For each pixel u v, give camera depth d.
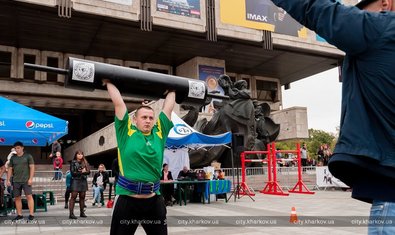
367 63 1.70
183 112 24.09
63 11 27.11
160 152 3.21
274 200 14.46
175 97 3.19
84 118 43.81
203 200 13.51
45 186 17.08
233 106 21.61
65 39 33.03
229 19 33.25
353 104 1.78
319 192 18.56
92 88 2.87
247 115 21.66
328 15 1.74
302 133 36.03
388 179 1.70
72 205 9.73
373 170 1.69
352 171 1.84
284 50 37.12
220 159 22.23
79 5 27.66
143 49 36.12
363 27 1.65
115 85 2.91
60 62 35.50
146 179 3.10
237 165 21.70
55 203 14.68
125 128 3.14
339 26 1.69
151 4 30.39
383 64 1.65
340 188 19.62
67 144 44.72
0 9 26.89
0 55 33.47
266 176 21.75
